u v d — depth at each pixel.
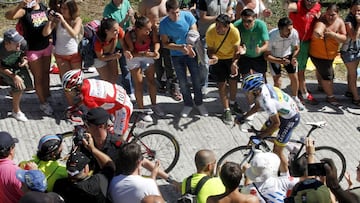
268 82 10.86
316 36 9.81
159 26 9.27
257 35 9.42
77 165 5.69
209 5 9.91
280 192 6.36
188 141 9.07
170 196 7.79
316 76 11.00
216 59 9.30
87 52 9.15
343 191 5.64
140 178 5.73
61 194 5.69
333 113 10.16
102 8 13.50
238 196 5.59
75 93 7.39
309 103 10.40
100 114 6.27
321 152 8.34
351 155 8.98
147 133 8.09
